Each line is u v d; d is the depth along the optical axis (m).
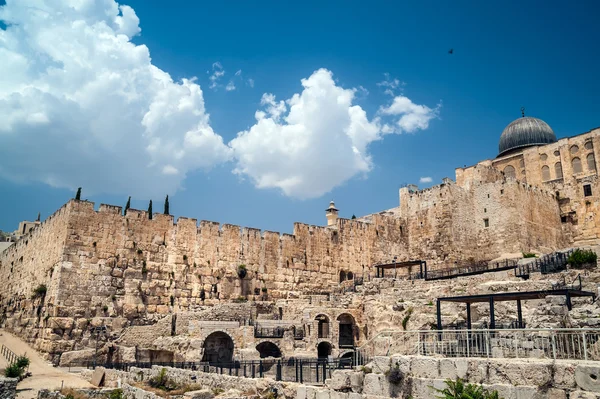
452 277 53.59
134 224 52.50
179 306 53.00
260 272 59.91
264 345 45.66
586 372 15.02
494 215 65.81
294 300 58.12
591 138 69.12
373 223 72.62
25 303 56.41
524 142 80.44
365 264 70.38
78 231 49.12
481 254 66.25
